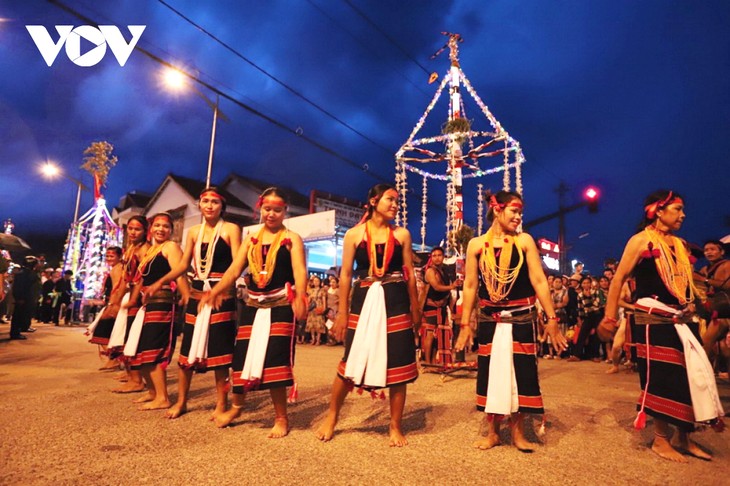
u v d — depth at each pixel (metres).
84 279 16.62
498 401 2.89
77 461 2.56
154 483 2.27
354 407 4.04
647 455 2.87
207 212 3.84
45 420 3.42
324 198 21.19
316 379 5.53
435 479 2.39
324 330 11.88
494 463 2.66
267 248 3.37
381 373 2.98
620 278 3.12
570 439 3.18
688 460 2.78
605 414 3.94
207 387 4.96
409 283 3.29
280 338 3.22
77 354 7.38
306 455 2.73
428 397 4.64
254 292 3.36
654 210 3.08
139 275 4.30
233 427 3.34
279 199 3.46
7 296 13.38
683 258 2.98
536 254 3.08
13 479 2.29
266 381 3.12
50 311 15.02
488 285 3.08
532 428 3.46
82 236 18.06
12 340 9.43
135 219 4.77
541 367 7.63
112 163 17.48
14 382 4.99
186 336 3.70
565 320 9.63
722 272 4.91
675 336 2.88
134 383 4.60
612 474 2.52
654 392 2.87
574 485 2.35
